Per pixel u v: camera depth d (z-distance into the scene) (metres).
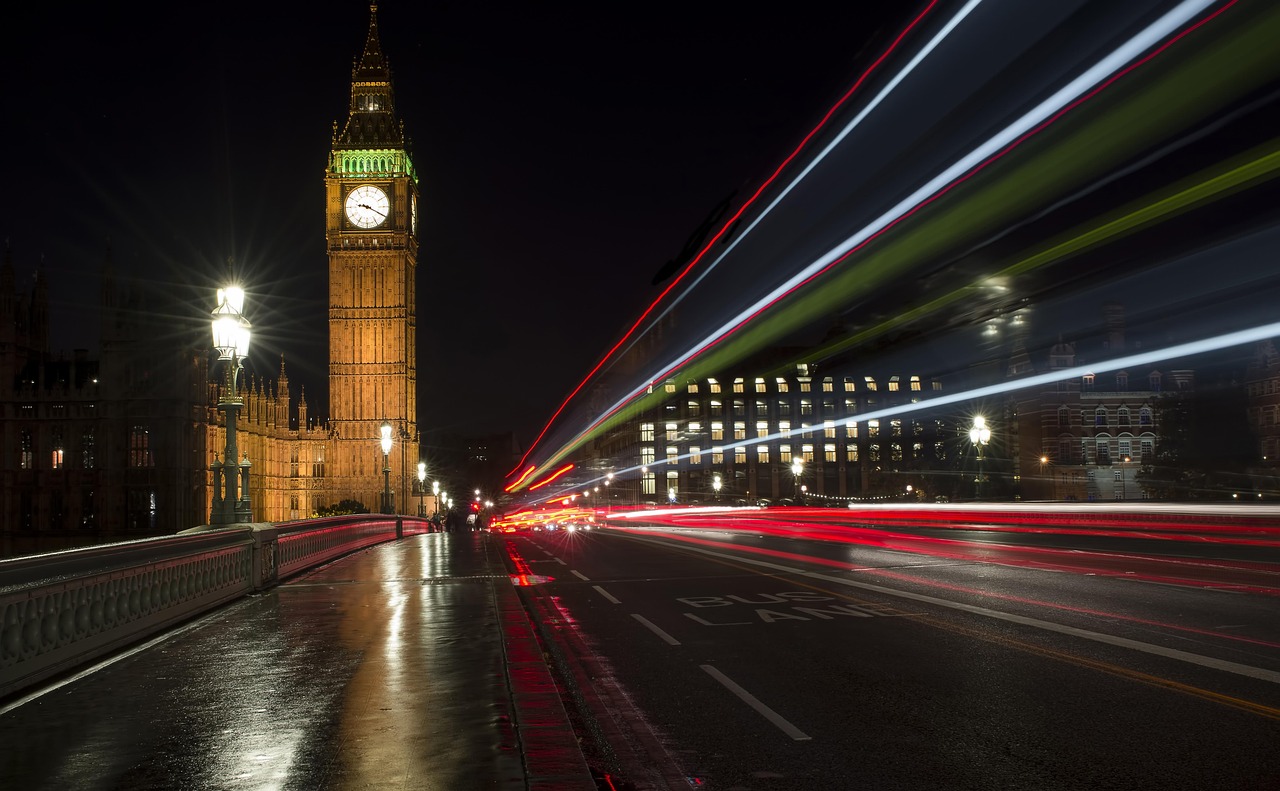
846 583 18.11
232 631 12.11
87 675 9.26
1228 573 18.50
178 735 6.90
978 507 59.16
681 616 14.19
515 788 5.50
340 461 134.25
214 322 17.39
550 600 16.77
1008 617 12.91
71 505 106.88
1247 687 8.38
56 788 5.72
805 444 147.38
